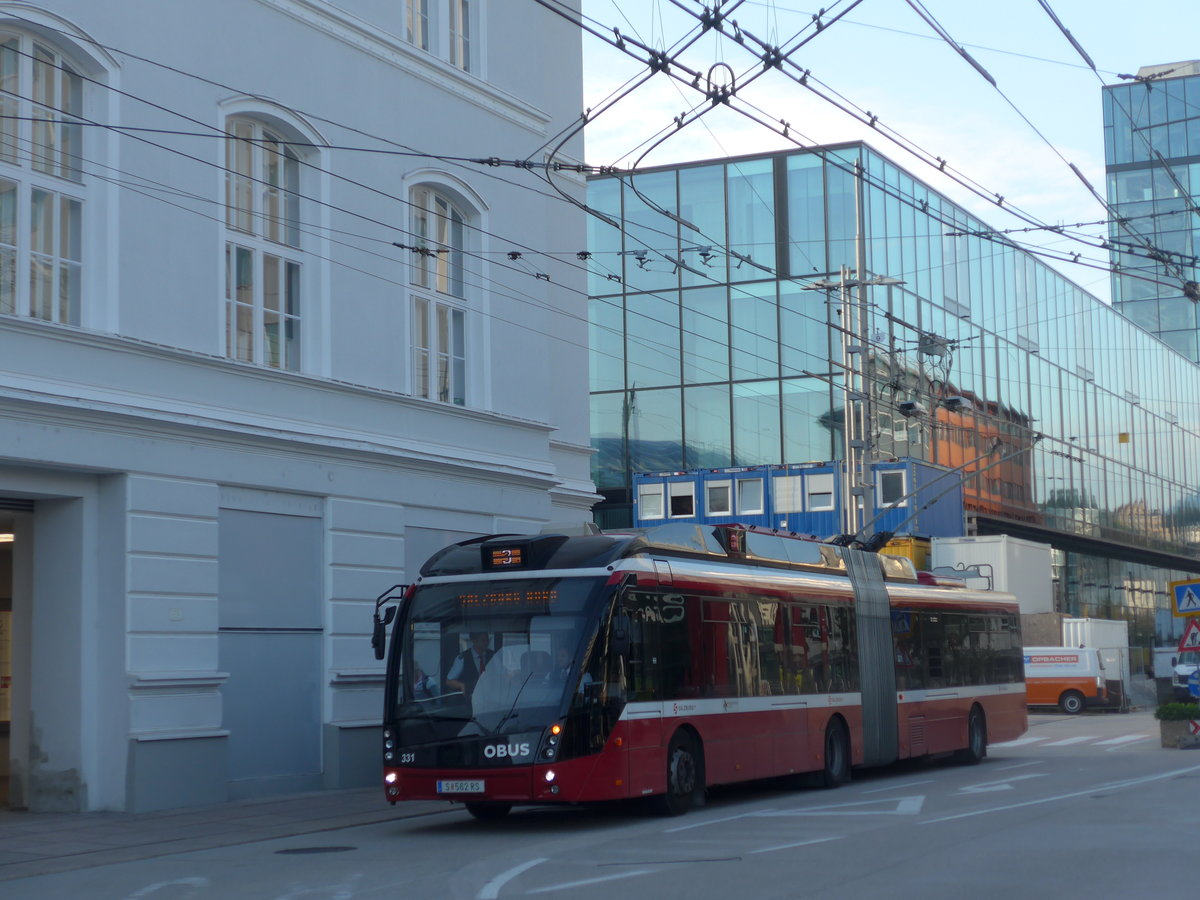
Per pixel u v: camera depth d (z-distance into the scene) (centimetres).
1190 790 1792
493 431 2333
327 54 2048
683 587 1653
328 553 1988
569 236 2747
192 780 1734
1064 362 6525
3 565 2038
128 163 1733
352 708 2006
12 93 1625
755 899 977
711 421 5175
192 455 1773
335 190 2050
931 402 5297
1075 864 1129
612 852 1273
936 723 2358
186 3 1830
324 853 1348
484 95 2359
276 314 1958
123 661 1672
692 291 5231
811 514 5016
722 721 1700
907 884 1033
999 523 5722
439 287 2275
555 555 1537
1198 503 8181
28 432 1570
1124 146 7756
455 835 1473
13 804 1711
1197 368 8462
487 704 1469
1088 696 4828
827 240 5022
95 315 1689
